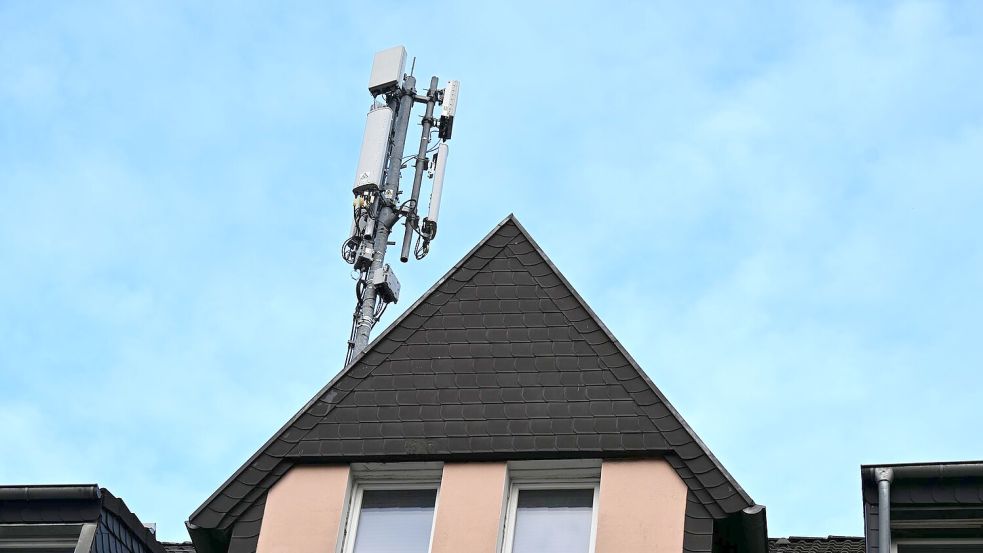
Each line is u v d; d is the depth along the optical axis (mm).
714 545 21594
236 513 22797
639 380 22812
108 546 23953
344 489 22625
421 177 35031
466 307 24297
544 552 21672
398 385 23531
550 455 22250
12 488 23719
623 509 21578
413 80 36469
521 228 25125
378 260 33156
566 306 23969
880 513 21656
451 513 21922
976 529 22000
